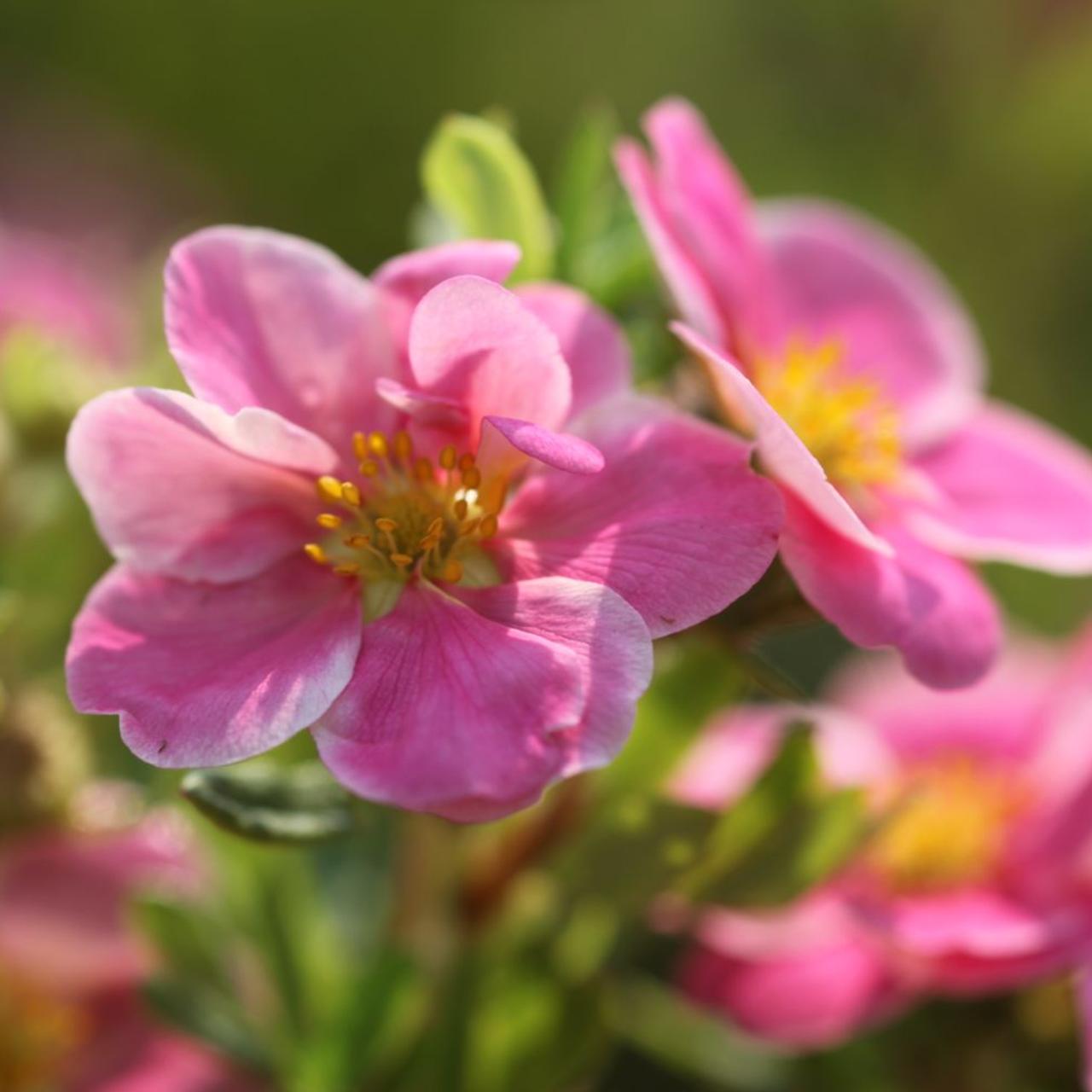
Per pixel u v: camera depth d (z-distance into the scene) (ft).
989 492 1.06
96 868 1.06
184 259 0.96
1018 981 1.04
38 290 1.22
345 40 1.47
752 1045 1.09
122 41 1.48
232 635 0.96
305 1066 1.02
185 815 1.05
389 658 0.95
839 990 1.05
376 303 0.97
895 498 1.03
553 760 0.93
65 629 1.09
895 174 1.51
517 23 1.51
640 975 1.10
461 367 0.95
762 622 0.99
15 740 1.04
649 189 1.00
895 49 1.52
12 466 1.09
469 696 0.94
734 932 1.05
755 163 1.52
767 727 1.08
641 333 1.03
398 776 0.93
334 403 0.97
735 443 0.96
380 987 1.02
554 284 1.02
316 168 1.49
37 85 1.53
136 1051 1.07
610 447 0.96
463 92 1.50
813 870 1.02
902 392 1.07
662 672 1.01
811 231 1.08
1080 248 1.48
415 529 0.97
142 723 0.94
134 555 0.96
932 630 0.97
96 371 1.14
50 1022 1.07
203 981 1.04
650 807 1.01
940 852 1.07
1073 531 1.04
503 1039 1.03
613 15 1.55
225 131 1.49
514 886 1.04
